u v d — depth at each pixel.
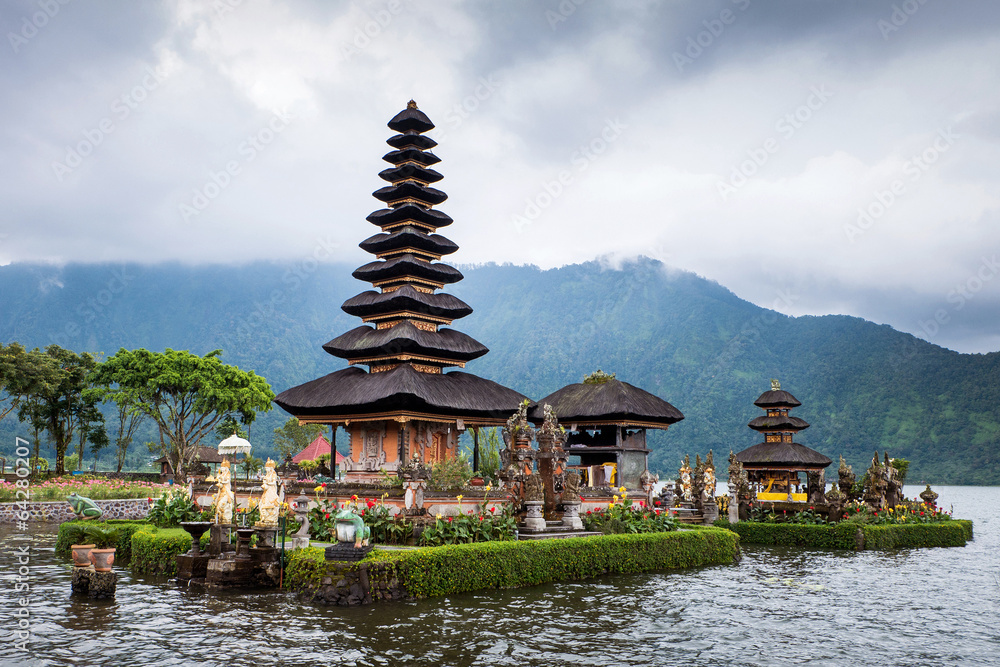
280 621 17.56
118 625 17.09
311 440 97.31
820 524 40.81
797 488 57.78
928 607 21.72
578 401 48.06
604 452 47.31
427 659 14.80
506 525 26.61
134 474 72.25
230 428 76.69
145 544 25.55
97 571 20.22
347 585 19.67
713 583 25.58
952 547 40.84
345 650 15.29
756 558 34.25
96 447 72.06
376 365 39.16
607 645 16.27
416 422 36.62
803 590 24.48
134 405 66.19
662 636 17.28
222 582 21.48
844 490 46.19
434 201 42.06
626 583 24.98
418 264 39.12
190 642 15.70
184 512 30.16
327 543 24.81
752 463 56.00
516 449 29.19
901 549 39.06
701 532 31.55
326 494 28.97
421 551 21.34
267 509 22.44
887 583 26.38
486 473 38.66
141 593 20.98
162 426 68.19
